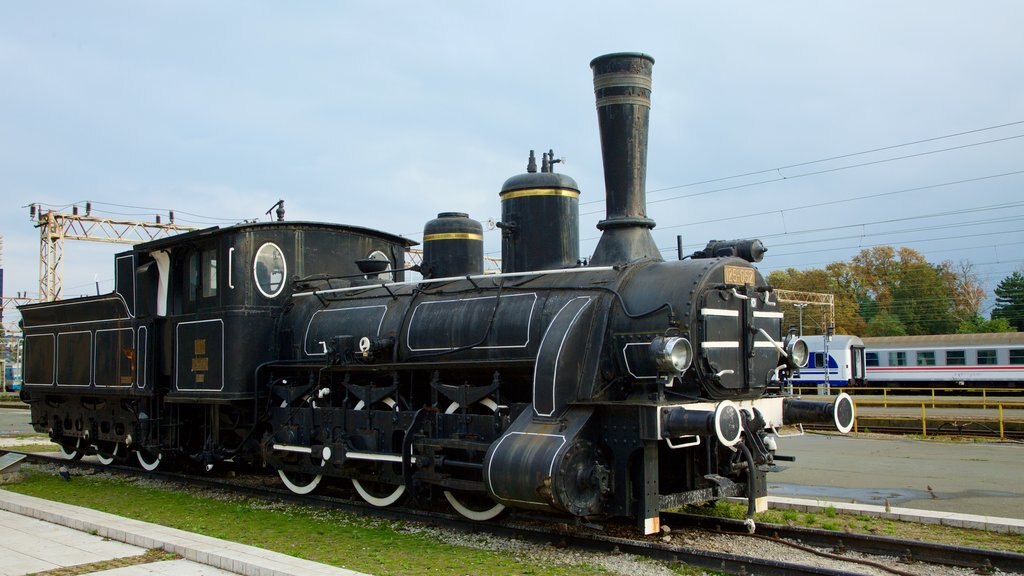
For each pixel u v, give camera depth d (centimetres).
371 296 1079
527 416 800
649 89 881
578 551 757
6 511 983
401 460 920
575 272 873
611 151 874
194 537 764
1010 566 668
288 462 1099
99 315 1401
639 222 867
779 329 885
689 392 784
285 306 1164
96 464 1460
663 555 719
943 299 6544
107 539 805
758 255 859
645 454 729
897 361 4119
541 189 953
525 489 733
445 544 810
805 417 834
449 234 1061
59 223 3597
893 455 1592
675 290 775
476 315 926
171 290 1242
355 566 724
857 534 755
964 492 1130
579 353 787
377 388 998
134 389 1279
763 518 891
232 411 1188
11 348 6109
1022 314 7138
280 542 827
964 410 2748
